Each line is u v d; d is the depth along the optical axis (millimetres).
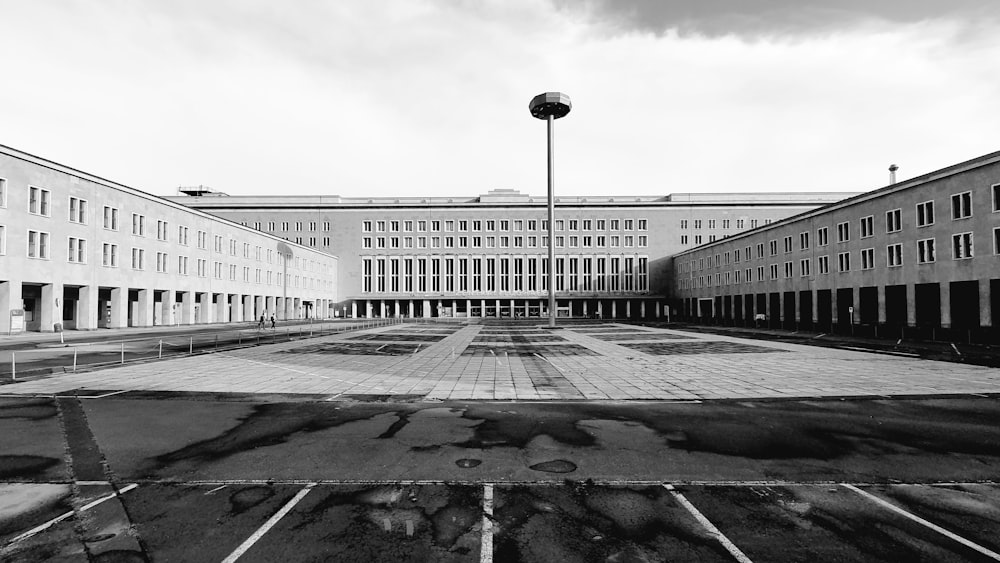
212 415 11273
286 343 31703
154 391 14289
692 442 9070
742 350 26875
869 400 13031
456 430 9906
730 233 93375
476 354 24797
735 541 5336
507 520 5816
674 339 35438
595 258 93812
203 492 6684
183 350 27109
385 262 96500
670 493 6668
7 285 36938
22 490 6781
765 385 15297
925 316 36719
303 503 6309
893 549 5160
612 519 5855
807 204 92250
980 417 11078
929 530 5602
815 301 48594
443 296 92875
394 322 72500
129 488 6844
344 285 96688
